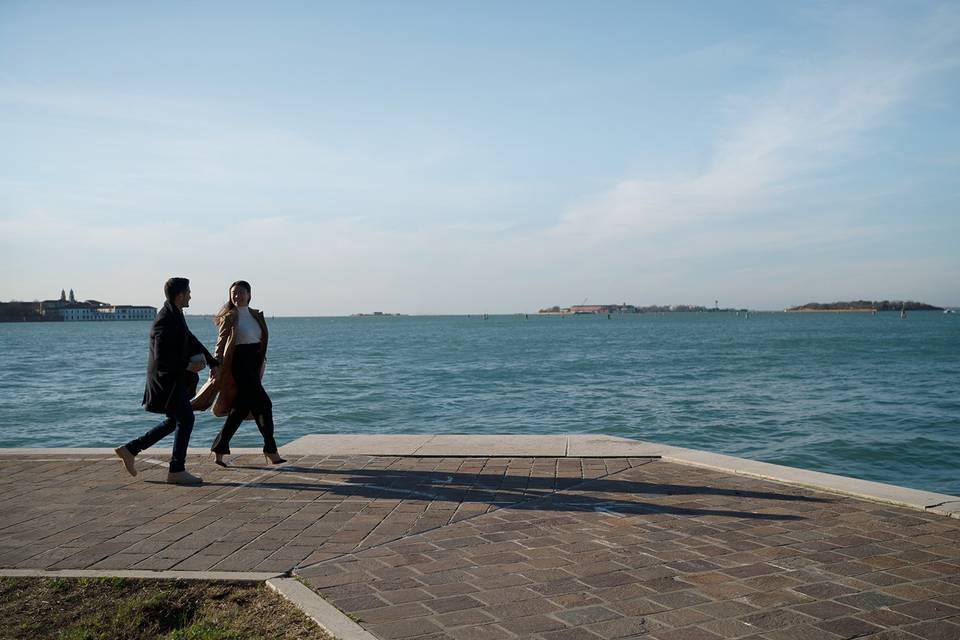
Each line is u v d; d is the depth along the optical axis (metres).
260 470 7.31
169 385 6.69
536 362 41.34
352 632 3.49
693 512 5.59
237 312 7.36
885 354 45.72
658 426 17.92
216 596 4.08
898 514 5.48
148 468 7.47
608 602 3.86
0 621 3.80
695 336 85.50
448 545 4.86
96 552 4.80
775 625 3.55
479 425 18.23
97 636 3.62
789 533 5.03
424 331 126.88
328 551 4.77
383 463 7.55
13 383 30.06
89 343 79.56
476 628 3.55
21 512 5.80
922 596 3.90
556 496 6.13
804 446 15.29
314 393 25.36
